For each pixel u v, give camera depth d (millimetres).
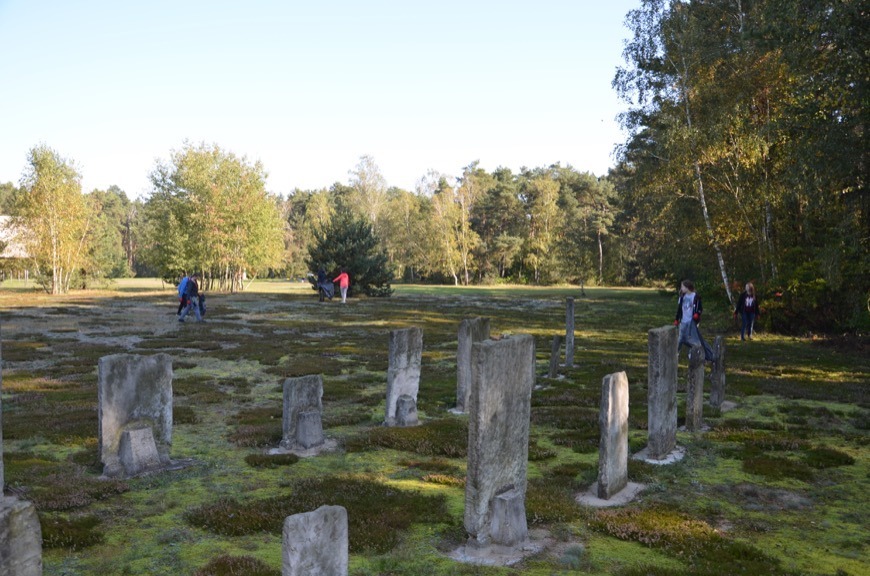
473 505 6688
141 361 9492
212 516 7305
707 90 29281
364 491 8211
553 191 92688
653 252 60406
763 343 25266
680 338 16016
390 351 12195
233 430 11727
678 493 8547
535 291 69625
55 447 10336
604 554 6586
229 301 46219
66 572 6020
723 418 12766
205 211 57500
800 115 21922
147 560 6305
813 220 27328
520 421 7312
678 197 32281
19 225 54250
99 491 8164
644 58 31516
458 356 13516
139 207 147000
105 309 38281
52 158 54344
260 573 5785
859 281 24922
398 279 100062
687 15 30969
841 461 9875
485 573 6105
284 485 8672
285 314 36312
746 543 6883
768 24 22328
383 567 6164
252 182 58938
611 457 8359
